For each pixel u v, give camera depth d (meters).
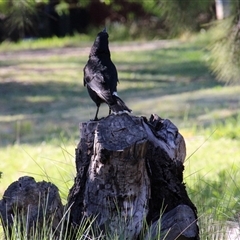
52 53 46.12
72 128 21.41
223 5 15.15
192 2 12.39
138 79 35.28
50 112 25.91
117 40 53.59
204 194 9.39
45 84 33.91
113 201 7.45
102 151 7.22
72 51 47.28
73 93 31.73
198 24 13.04
